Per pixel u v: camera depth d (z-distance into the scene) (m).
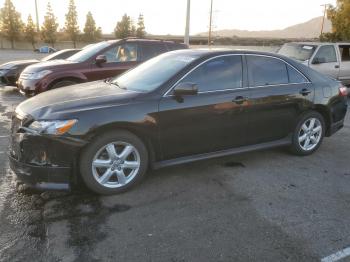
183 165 4.90
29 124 3.67
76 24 66.06
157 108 4.04
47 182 3.66
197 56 4.52
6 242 3.07
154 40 9.09
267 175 4.66
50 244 3.05
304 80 5.28
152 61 5.07
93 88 4.53
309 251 3.05
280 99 4.95
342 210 3.77
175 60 4.68
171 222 3.46
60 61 8.75
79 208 3.68
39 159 3.63
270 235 3.27
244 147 4.87
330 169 4.94
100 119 3.72
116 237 3.18
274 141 5.14
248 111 4.68
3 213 3.53
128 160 4.05
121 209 3.68
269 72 4.96
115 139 3.86
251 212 3.68
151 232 3.28
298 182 4.46
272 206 3.82
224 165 4.96
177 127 4.20
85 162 3.75
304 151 5.41
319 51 11.01
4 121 7.11
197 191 4.14
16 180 4.28
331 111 5.54
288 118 5.12
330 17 24.38
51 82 7.96
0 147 5.44
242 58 4.75
